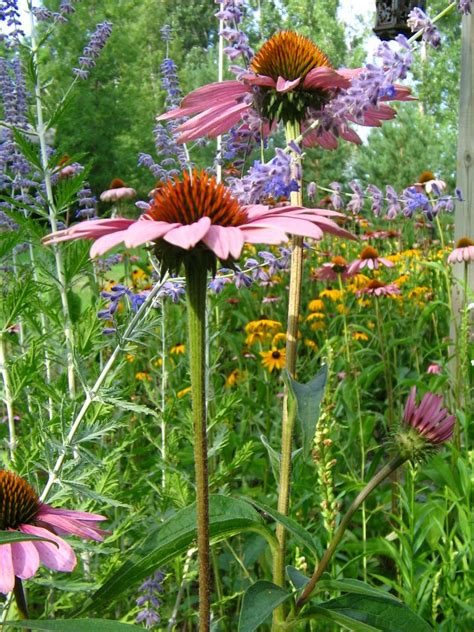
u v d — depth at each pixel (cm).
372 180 1547
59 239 123
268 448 171
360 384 430
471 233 471
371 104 170
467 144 470
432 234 875
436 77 1805
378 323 444
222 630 266
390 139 1538
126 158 1622
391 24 488
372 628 140
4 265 257
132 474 292
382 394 517
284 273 616
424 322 495
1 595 178
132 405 180
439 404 145
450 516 318
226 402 265
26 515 144
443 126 1748
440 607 260
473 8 460
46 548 136
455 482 330
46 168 226
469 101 469
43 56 288
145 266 481
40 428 186
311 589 148
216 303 274
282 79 170
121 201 564
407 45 171
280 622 150
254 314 604
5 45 274
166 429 283
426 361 538
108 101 1617
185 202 125
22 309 206
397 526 322
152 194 210
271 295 610
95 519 153
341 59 2505
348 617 142
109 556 211
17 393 213
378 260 490
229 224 125
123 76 1672
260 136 191
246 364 509
